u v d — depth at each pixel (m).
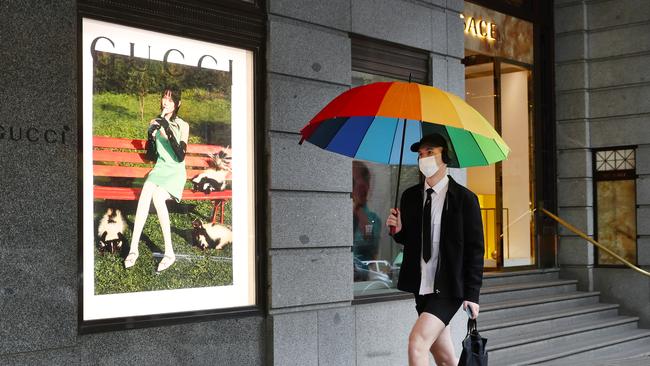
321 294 8.25
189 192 7.24
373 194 9.37
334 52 8.55
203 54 7.41
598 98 14.71
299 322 8.00
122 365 6.55
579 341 12.07
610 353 12.05
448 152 6.65
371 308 8.87
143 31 6.90
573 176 14.80
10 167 5.85
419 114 6.06
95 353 6.36
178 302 7.10
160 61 7.04
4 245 5.80
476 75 14.60
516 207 14.88
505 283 13.52
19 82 5.92
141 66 6.88
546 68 15.12
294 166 8.07
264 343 7.77
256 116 7.80
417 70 9.80
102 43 6.59
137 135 6.83
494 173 14.75
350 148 7.27
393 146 7.32
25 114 5.95
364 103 6.25
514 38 14.65
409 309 9.35
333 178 8.46
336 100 6.56
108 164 6.61
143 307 6.81
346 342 8.52
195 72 7.34
